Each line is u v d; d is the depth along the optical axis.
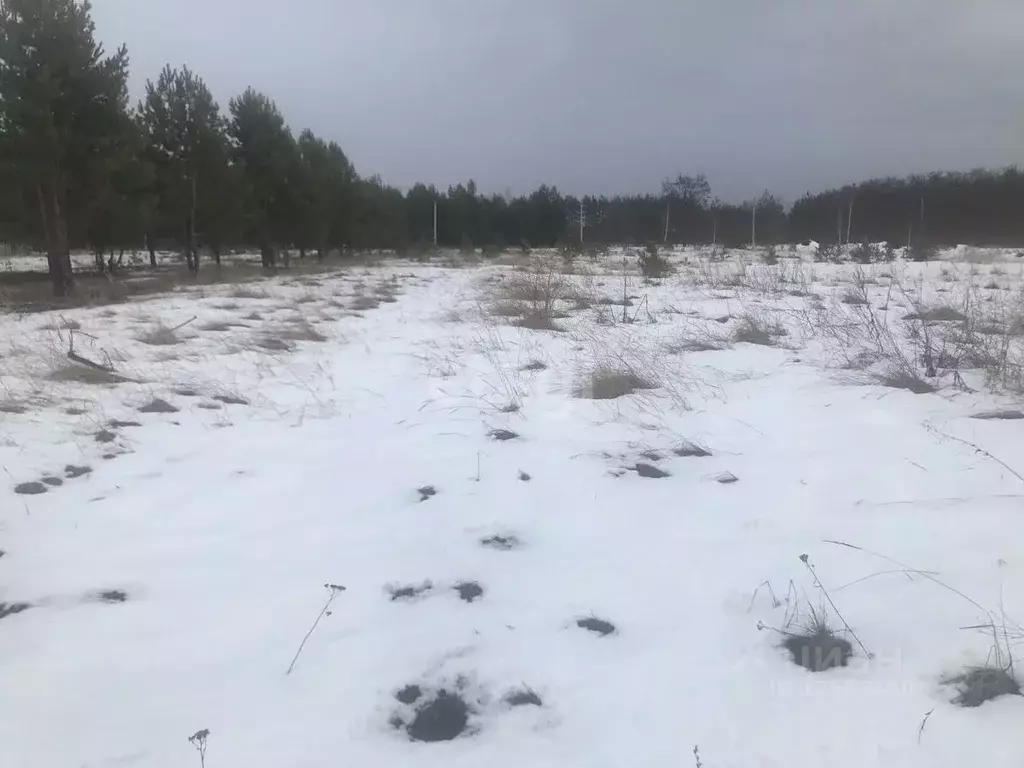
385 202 39.66
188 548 3.68
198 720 2.41
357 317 12.55
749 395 6.45
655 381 6.81
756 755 2.23
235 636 2.90
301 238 27.16
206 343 9.60
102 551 3.64
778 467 4.69
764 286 15.46
